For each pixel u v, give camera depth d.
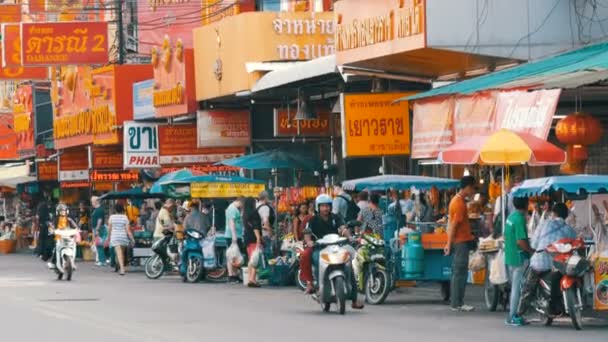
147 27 53.16
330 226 25.53
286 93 38.72
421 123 27.38
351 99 30.58
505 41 28.22
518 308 21.33
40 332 20.59
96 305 26.05
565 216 21.00
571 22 28.41
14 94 67.50
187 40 51.06
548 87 23.20
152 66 47.75
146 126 46.31
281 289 30.83
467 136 25.47
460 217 23.69
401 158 36.31
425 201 31.36
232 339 19.30
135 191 42.47
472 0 28.02
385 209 30.91
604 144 29.11
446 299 26.25
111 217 38.34
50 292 30.09
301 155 42.03
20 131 64.44
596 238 21.56
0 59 57.72
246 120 42.56
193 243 33.91
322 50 39.31
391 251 25.80
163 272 36.09
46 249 45.66
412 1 28.22
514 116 23.77
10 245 59.91
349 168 39.00
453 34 27.91
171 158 45.09
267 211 33.03
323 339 19.30
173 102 43.47
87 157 58.00
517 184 25.59
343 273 23.77
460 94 25.69
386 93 30.67
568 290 20.48
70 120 55.09
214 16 47.59
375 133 30.61
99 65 52.59
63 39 48.94
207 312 24.23
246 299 27.62
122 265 38.19
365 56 30.16
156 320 22.58
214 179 35.56
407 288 29.41
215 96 40.91
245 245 31.91
